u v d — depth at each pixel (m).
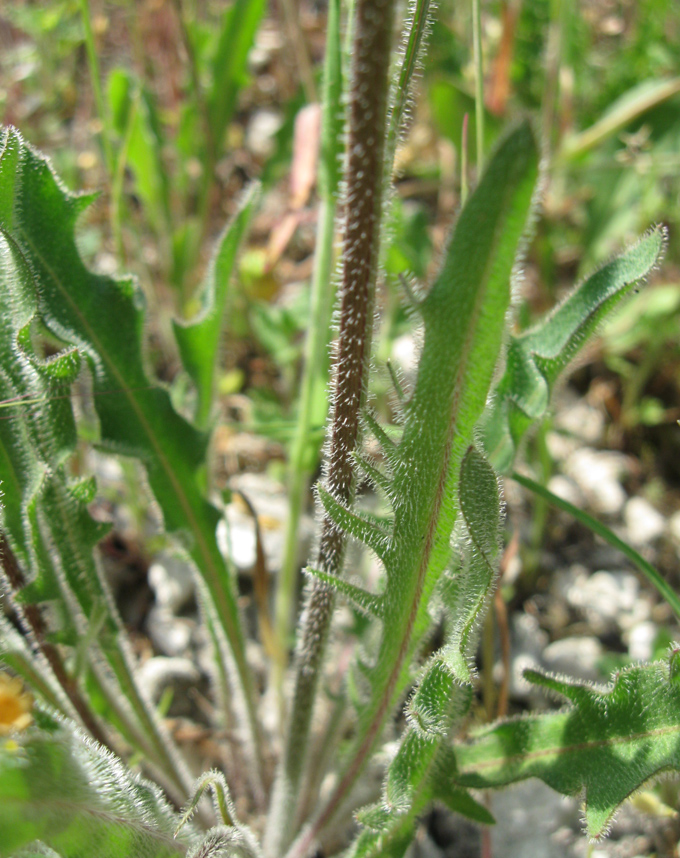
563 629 0.26
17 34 0.41
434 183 0.36
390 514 0.14
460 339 0.10
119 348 0.16
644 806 0.18
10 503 0.15
